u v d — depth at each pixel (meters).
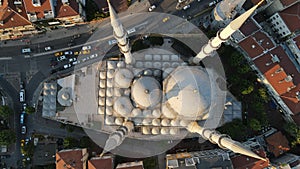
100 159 104.94
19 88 118.25
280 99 112.25
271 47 109.31
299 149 117.38
